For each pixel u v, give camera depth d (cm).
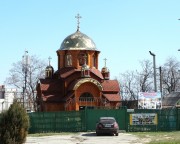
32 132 4266
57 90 6162
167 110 4456
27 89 8094
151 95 4966
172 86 8519
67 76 6094
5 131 2459
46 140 3391
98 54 6469
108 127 3747
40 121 4316
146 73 8531
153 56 5412
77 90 5816
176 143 2859
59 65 6444
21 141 2502
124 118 4378
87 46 6347
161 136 3647
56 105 6016
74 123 4381
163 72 8525
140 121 4388
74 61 6272
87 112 4397
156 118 4409
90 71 6053
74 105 5775
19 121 2489
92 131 4372
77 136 3762
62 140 3375
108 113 4391
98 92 5888
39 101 6469
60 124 4362
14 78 8312
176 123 4472
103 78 6359
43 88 6144
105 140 3309
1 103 9375
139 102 4953
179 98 6172
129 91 9050
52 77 6512
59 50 6381
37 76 8194
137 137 3584
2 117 2492
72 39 6412
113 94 6297
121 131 4341
